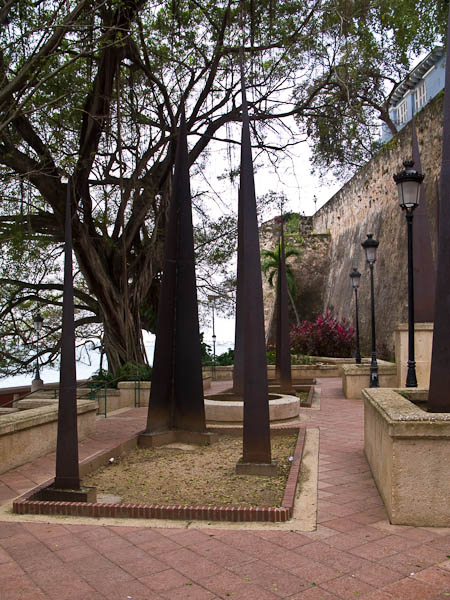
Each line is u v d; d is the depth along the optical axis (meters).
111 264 16.39
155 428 8.03
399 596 3.19
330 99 16.50
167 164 15.99
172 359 8.18
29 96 9.70
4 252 16.02
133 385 13.89
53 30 10.66
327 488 5.48
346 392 13.65
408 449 4.35
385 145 17.09
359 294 27.83
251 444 6.22
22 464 7.02
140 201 15.94
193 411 8.04
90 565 3.73
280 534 4.22
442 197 5.05
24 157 13.52
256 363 6.24
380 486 5.18
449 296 4.96
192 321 8.02
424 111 20.22
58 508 4.84
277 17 14.13
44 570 3.66
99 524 4.57
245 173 6.42
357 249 29.02
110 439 8.74
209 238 19.12
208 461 6.91
